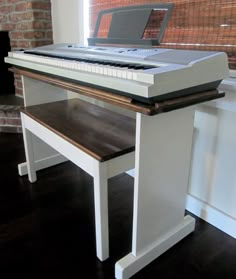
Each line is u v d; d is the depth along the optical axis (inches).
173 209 48.0
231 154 48.4
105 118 55.6
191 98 35.4
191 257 46.9
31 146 65.7
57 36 88.2
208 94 37.8
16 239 50.4
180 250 48.4
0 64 101.8
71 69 41.8
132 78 32.4
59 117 56.0
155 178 41.9
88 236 51.4
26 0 82.7
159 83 30.7
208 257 47.0
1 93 106.9
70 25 84.2
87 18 82.2
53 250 48.1
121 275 42.0
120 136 46.4
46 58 48.4
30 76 54.5
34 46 87.0
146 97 30.6
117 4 69.9
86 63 40.1
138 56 40.7
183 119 41.8
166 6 46.5
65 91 70.7
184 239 50.8
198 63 34.4
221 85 45.8
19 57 56.4
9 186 66.7
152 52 42.4
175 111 39.8
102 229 43.9
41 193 64.2
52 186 67.1
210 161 52.3
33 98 65.6
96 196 42.2
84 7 80.8
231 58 48.8
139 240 43.8
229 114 46.8
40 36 86.7
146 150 38.4
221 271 44.4
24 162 76.1
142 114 35.4
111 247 48.9
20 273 43.6
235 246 49.4
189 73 33.5
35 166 70.9
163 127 39.3
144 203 42.0
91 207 59.5
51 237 51.0
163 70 31.6
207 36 51.6
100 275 43.5
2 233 51.8
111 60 41.4
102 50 49.3
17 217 56.1
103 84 35.9
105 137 45.9
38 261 45.9
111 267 45.0
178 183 46.5
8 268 44.5
